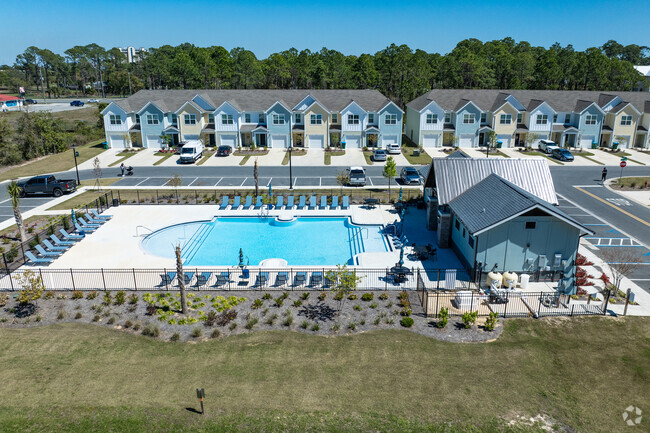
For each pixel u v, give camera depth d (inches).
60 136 2691.9
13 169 2247.8
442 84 4259.4
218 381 697.6
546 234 1014.4
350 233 1407.5
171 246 1299.2
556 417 622.2
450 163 1253.1
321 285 1047.0
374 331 856.3
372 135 2736.2
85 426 594.6
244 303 964.0
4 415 615.2
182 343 816.9
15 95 6796.3
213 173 2166.6
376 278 1080.8
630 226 1438.2
